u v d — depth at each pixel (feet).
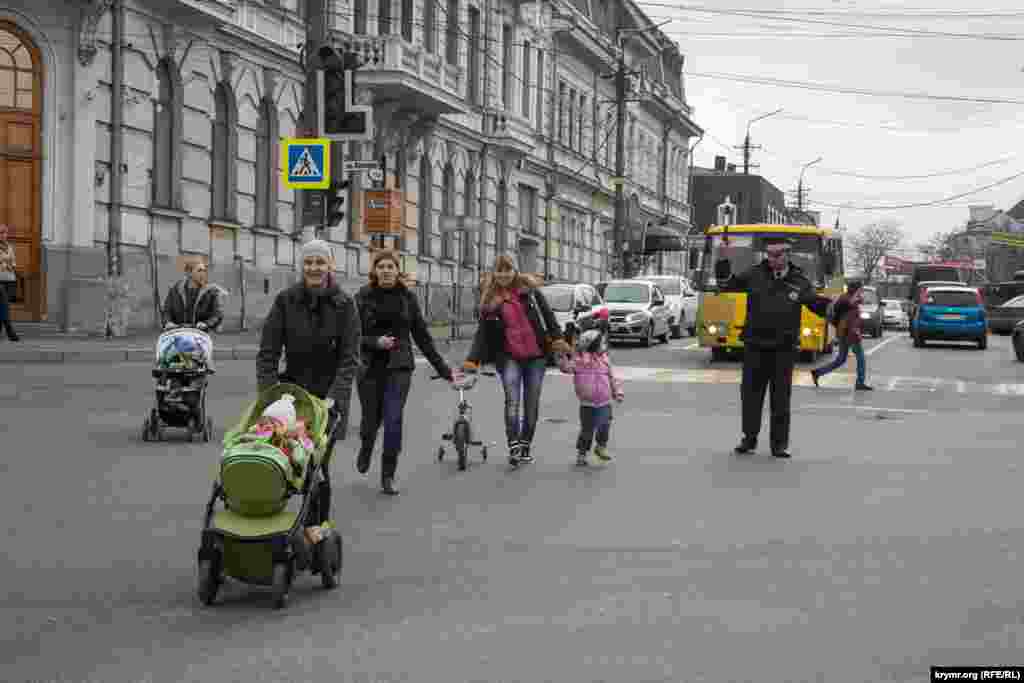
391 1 156.56
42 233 102.22
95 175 104.99
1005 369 121.29
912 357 140.05
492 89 195.31
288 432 29.09
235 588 30.45
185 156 116.98
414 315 45.62
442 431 63.26
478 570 32.68
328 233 145.28
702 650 25.16
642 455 56.24
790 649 25.26
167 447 53.98
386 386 45.55
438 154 176.24
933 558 34.47
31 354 87.92
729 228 125.18
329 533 30.22
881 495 45.55
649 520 40.11
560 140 234.38
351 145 147.95
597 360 52.85
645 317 148.87
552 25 224.12
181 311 57.47
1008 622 27.61
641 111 294.25
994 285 262.47
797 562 33.86
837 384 99.14
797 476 50.21
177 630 26.50
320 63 92.43
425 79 152.35
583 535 37.58
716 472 51.11
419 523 39.32
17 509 39.50
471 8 187.93
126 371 84.38
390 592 30.19
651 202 307.17
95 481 44.86
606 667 23.93
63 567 32.14
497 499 44.06
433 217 175.32
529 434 53.11
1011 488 47.44
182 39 115.55
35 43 101.40
